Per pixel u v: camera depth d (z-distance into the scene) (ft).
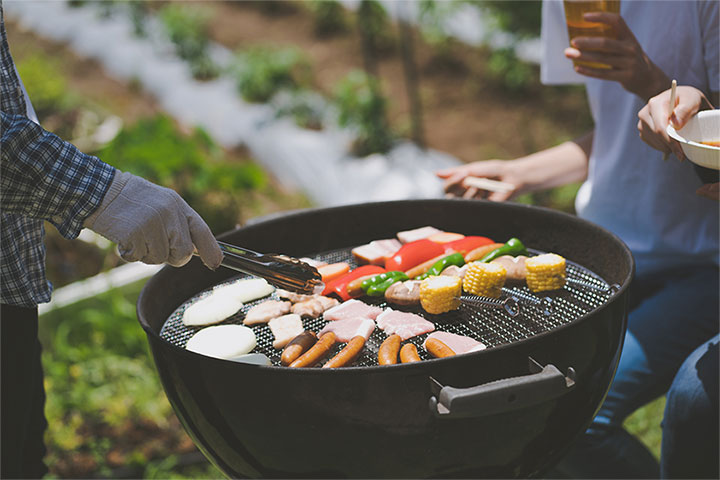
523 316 4.96
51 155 3.93
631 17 6.24
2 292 4.99
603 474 6.03
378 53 23.30
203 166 14.14
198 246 4.14
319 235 6.34
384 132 17.71
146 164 13.66
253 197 16.05
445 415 3.70
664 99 5.03
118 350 10.32
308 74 22.41
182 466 8.52
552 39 7.03
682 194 6.19
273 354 4.79
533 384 3.79
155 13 28.99
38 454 5.95
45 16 31.45
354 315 5.03
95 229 3.98
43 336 10.18
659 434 8.18
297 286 4.60
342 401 3.84
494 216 6.20
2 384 5.13
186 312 5.24
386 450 4.00
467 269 5.24
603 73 5.57
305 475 4.18
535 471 4.46
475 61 21.59
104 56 26.50
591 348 4.23
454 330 4.86
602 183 6.65
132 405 9.34
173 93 22.76
